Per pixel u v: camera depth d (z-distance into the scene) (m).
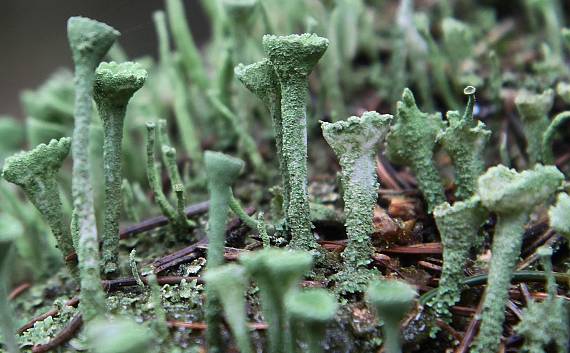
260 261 0.07
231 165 0.07
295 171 0.09
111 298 0.09
